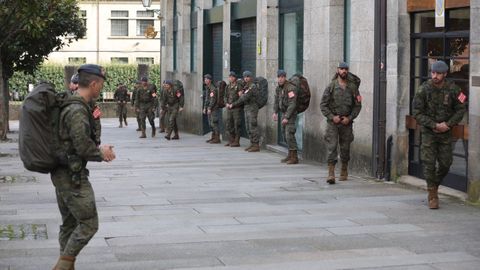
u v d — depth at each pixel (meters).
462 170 11.66
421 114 10.41
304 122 17.61
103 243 8.46
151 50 60.69
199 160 18.19
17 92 50.69
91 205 6.45
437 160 10.56
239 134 22.12
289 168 16.00
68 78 42.88
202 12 27.62
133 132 31.48
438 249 8.18
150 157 19.22
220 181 13.87
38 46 28.42
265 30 20.38
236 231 9.13
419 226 9.41
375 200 11.42
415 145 13.17
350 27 15.72
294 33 19.23
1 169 16.47
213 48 27.66
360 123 14.59
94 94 6.50
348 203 11.16
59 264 6.45
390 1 13.40
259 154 19.55
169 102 26.11
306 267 7.42
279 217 10.05
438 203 10.67
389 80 13.48
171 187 13.07
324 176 14.41
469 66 11.21
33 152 6.27
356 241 8.58
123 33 60.44
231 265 7.51
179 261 7.67
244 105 20.88
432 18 12.63
